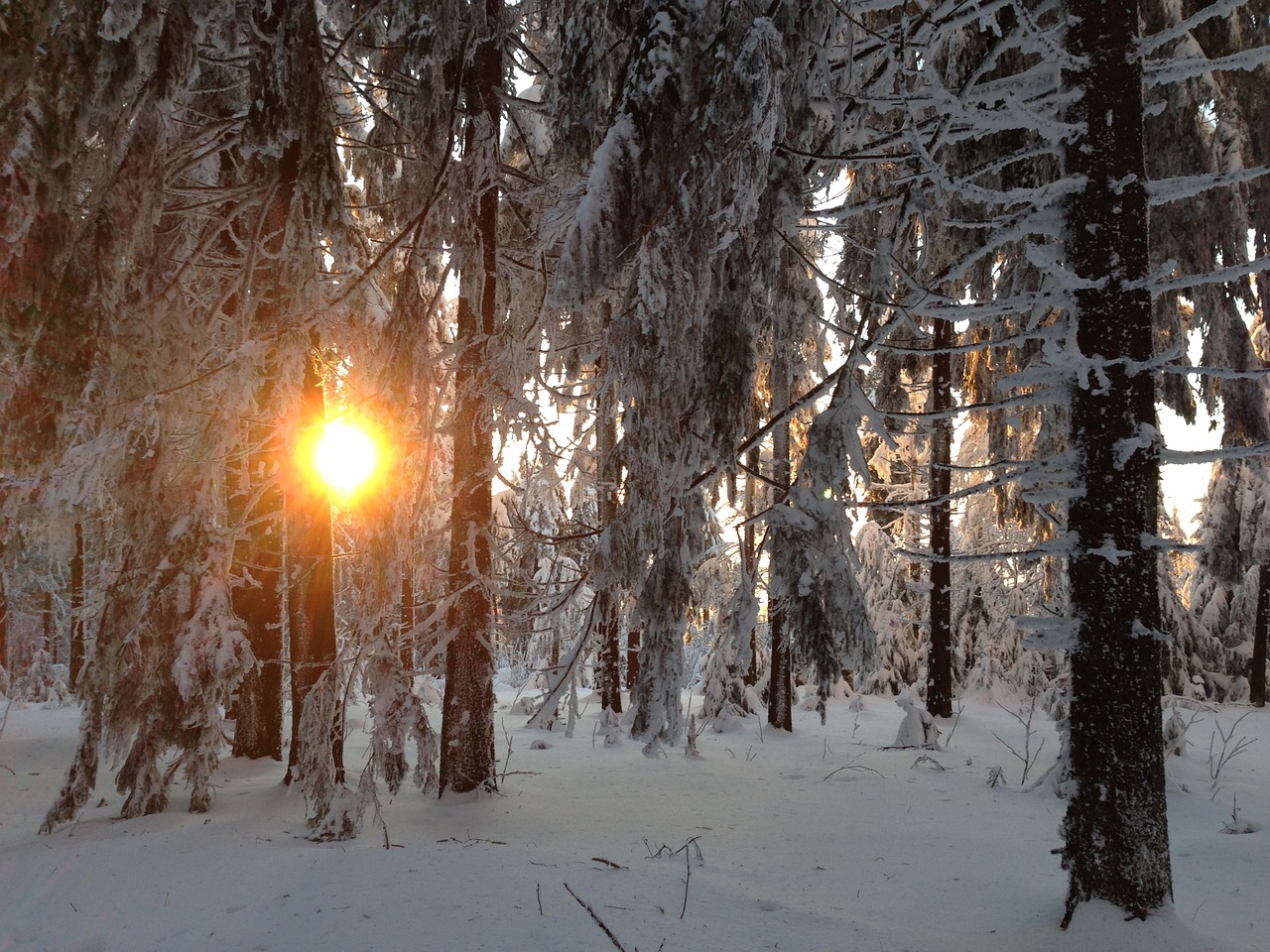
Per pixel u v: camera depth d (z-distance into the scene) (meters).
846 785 8.59
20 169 5.38
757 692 16.47
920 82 5.78
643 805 7.47
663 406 5.28
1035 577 16.84
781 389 12.34
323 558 7.79
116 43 5.63
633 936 4.08
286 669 11.22
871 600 18.53
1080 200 4.88
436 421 7.49
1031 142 6.66
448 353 7.59
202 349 7.16
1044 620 4.80
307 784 6.25
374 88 8.33
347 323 7.23
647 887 4.89
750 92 4.43
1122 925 4.20
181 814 6.91
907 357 12.10
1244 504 17.19
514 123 8.36
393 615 6.79
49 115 5.46
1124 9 4.85
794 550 5.23
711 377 5.14
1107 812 4.40
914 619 18.38
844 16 5.19
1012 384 4.98
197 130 8.02
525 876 4.94
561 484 10.91
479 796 7.32
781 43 4.48
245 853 5.64
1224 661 19.11
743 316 5.18
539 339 8.12
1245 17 8.22
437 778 7.43
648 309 4.76
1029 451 11.10
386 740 6.37
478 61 7.86
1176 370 4.46
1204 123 7.86
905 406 12.48
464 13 7.18
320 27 8.75
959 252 7.94
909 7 7.39
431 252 7.84
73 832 6.56
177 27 5.81
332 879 4.95
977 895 5.03
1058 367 4.71
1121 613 4.51
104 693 6.93
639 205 4.85
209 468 7.10
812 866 5.65
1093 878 4.41
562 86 5.46
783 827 6.76
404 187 8.23
